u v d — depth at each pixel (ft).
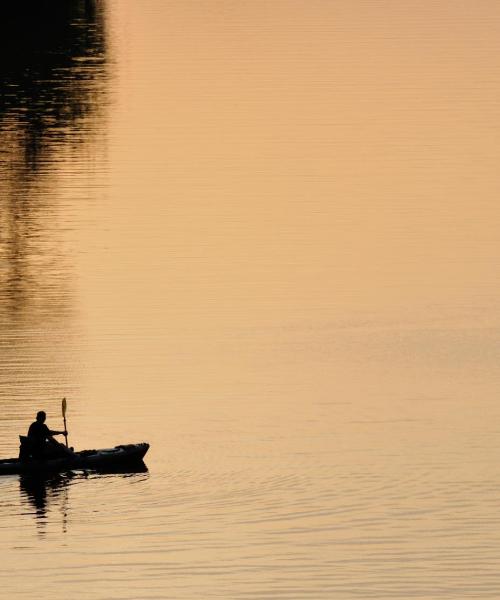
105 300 522.47
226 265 564.30
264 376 442.09
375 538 320.91
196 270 558.56
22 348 469.16
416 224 620.08
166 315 504.84
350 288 535.19
